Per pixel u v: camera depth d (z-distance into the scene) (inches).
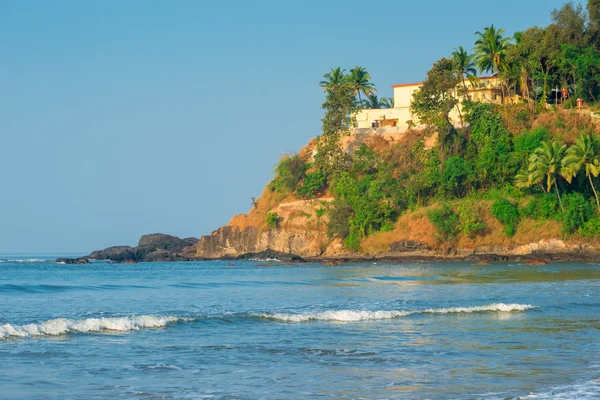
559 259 4087.1
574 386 845.8
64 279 3403.1
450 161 4734.3
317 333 1280.8
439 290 2261.3
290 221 5442.9
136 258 6678.2
